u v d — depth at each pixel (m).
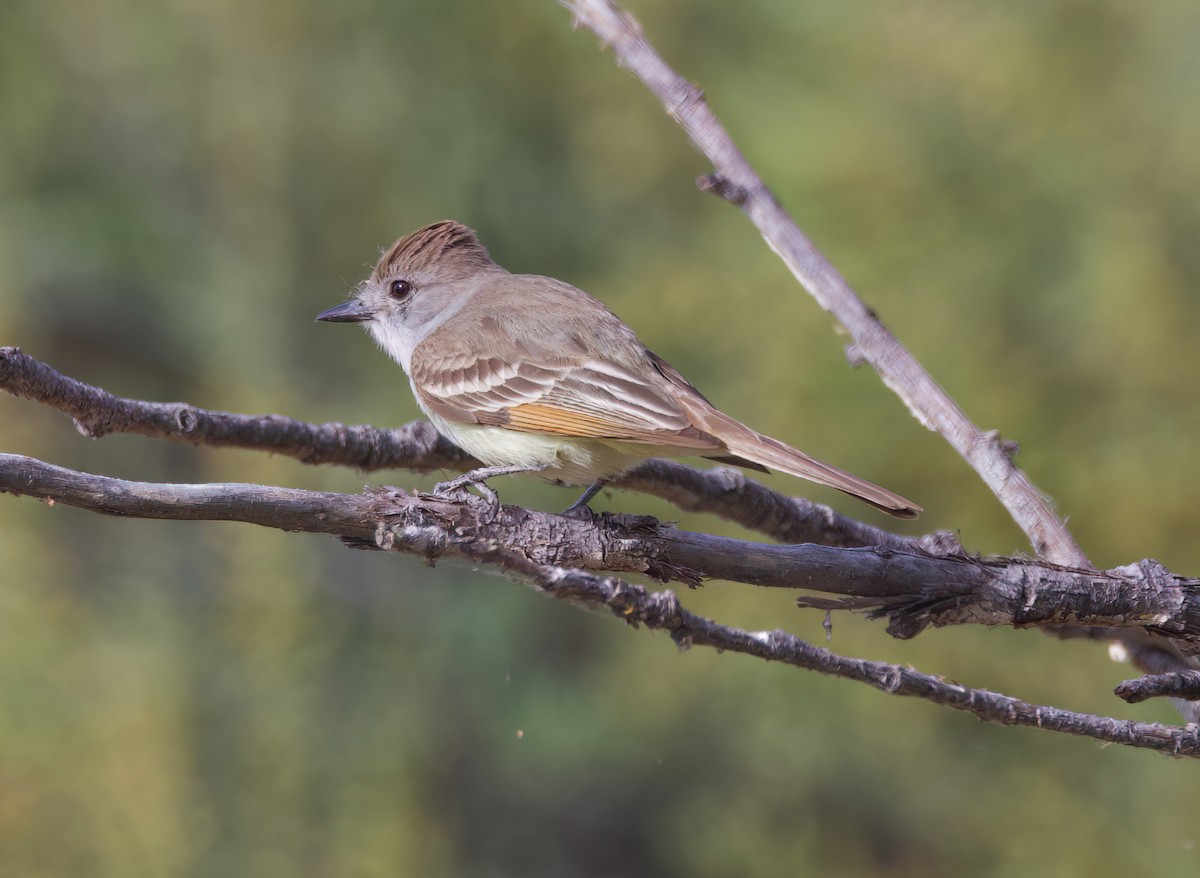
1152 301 13.66
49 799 14.37
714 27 18.27
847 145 14.47
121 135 20.16
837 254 14.27
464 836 16.70
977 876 13.84
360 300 8.67
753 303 14.73
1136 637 6.06
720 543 5.25
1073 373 13.81
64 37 20.28
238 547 16.11
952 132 14.79
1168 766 13.27
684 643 4.89
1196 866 12.81
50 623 15.19
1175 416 13.54
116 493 4.40
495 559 4.77
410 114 19.53
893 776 14.34
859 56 15.75
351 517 4.72
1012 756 13.96
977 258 14.16
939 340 13.75
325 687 16.31
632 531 5.27
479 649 17.12
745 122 16.55
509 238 18.91
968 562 5.16
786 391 13.98
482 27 19.56
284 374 18.72
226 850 14.89
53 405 6.28
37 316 19.05
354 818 15.61
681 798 15.80
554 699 16.86
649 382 6.88
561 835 16.75
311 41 20.06
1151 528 13.23
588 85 19.14
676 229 18.08
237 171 19.94
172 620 15.94
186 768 15.02
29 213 19.28
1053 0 15.07
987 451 5.36
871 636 13.57
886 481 13.51
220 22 20.06
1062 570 5.14
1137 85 14.91
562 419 6.84
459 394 7.20
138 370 19.52
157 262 19.64
